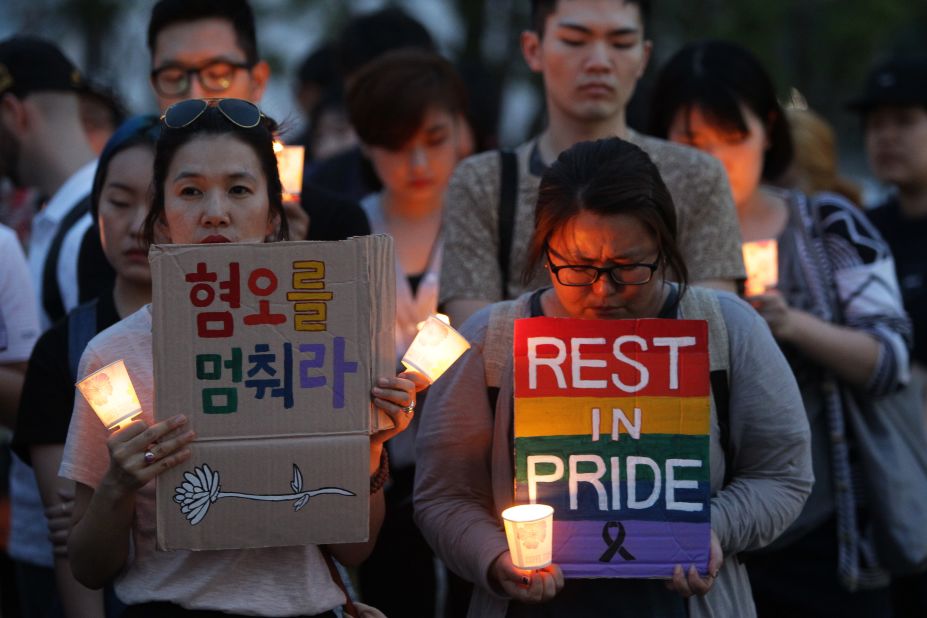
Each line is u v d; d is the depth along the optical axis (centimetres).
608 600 788
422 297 1355
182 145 758
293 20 3734
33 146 1333
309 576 760
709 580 759
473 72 1766
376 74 1355
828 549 1147
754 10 3659
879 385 1122
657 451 769
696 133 1204
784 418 805
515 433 771
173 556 750
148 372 753
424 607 1273
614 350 773
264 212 773
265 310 716
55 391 914
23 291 1139
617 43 1083
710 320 814
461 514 816
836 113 4250
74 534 742
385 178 1377
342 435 721
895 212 1585
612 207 752
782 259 1191
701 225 1038
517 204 1062
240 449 713
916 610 1389
